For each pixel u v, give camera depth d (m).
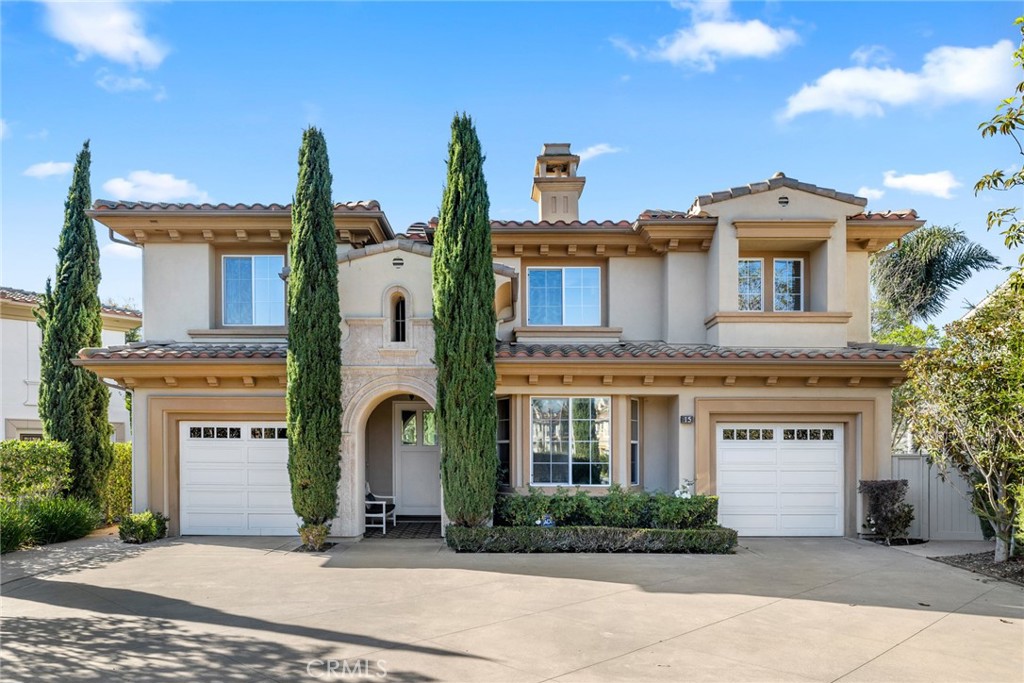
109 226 15.66
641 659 7.19
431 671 6.82
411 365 14.01
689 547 12.81
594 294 16.92
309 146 13.58
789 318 15.41
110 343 24.88
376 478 17.12
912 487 14.63
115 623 8.40
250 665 6.98
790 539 14.40
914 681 6.70
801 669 6.96
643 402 15.70
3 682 6.56
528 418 14.84
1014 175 7.61
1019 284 8.16
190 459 14.84
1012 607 9.29
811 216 15.55
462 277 13.44
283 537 14.41
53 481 15.58
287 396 13.45
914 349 14.30
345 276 14.24
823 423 14.91
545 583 10.41
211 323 16.08
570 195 18.78
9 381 21.86
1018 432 11.25
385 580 10.59
